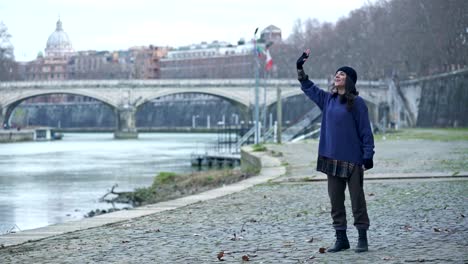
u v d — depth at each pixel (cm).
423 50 17188
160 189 5009
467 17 15725
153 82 19750
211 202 2497
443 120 15475
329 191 1433
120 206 4444
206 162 9062
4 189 5869
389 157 4981
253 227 1822
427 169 3719
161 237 1709
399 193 2528
